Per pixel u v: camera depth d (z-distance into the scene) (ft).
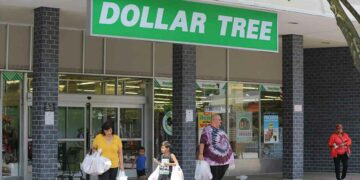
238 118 68.54
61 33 56.85
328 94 72.54
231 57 68.03
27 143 54.80
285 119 62.23
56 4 46.42
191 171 53.88
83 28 57.62
